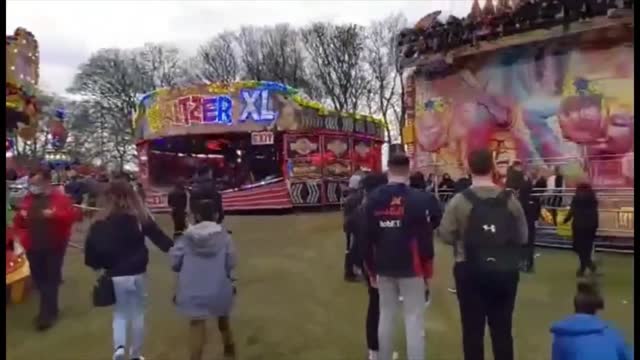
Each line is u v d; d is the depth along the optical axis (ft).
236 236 55.36
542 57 45.93
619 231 40.32
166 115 86.38
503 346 15.49
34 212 23.59
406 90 55.67
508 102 47.91
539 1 44.09
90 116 196.13
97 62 200.44
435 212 16.55
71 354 20.80
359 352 20.38
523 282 30.99
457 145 51.24
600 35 42.80
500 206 15.30
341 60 188.96
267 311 26.05
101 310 26.48
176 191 47.24
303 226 64.34
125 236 18.62
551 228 42.88
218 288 18.40
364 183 22.13
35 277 23.97
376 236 16.70
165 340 22.16
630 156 41.04
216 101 83.97
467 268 15.37
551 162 45.21
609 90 42.45
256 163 95.76
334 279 33.04
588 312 12.64
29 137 33.45
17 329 23.81
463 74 50.80
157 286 32.07
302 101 84.07
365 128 94.94
